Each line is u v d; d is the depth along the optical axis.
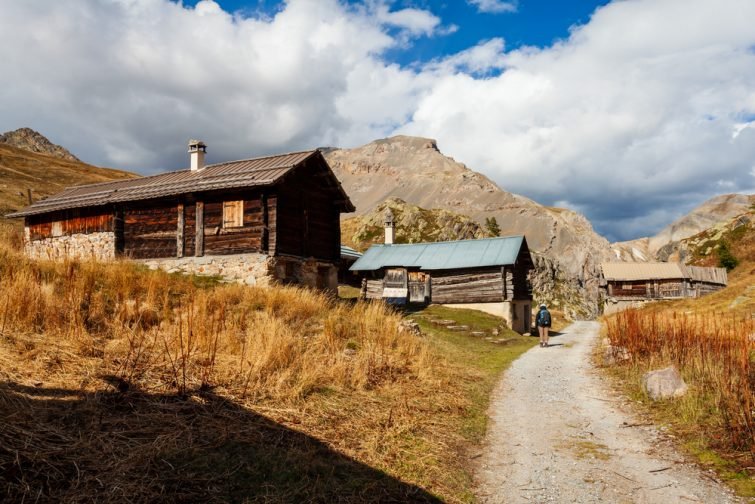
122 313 9.27
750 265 92.81
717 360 11.38
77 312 8.33
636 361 13.62
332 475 5.61
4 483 3.96
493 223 128.12
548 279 95.75
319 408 7.65
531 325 36.66
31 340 7.04
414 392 9.99
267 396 7.52
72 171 84.12
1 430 4.61
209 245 21.00
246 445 5.74
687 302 42.88
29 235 26.42
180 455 5.15
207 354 8.38
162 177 25.30
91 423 5.28
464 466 6.89
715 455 7.18
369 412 8.20
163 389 6.68
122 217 23.08
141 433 5.40
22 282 8.43
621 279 70.75
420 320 25.50
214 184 20.75
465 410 9.68
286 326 11.23
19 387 5.61
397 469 6.27
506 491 6.15
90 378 6.36
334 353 10.72
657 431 8.52
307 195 22.31
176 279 14.28
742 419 7.92
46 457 4.45
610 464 7.07
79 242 24.22
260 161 23.17
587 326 43.34
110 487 4.30
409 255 34.75
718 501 5.80
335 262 23.84
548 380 13.55
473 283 31.77
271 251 19.83
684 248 119.56
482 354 18.41
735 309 29.58
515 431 8.73
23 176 65.19
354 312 15.29
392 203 124.31
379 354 11.45
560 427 8.97
